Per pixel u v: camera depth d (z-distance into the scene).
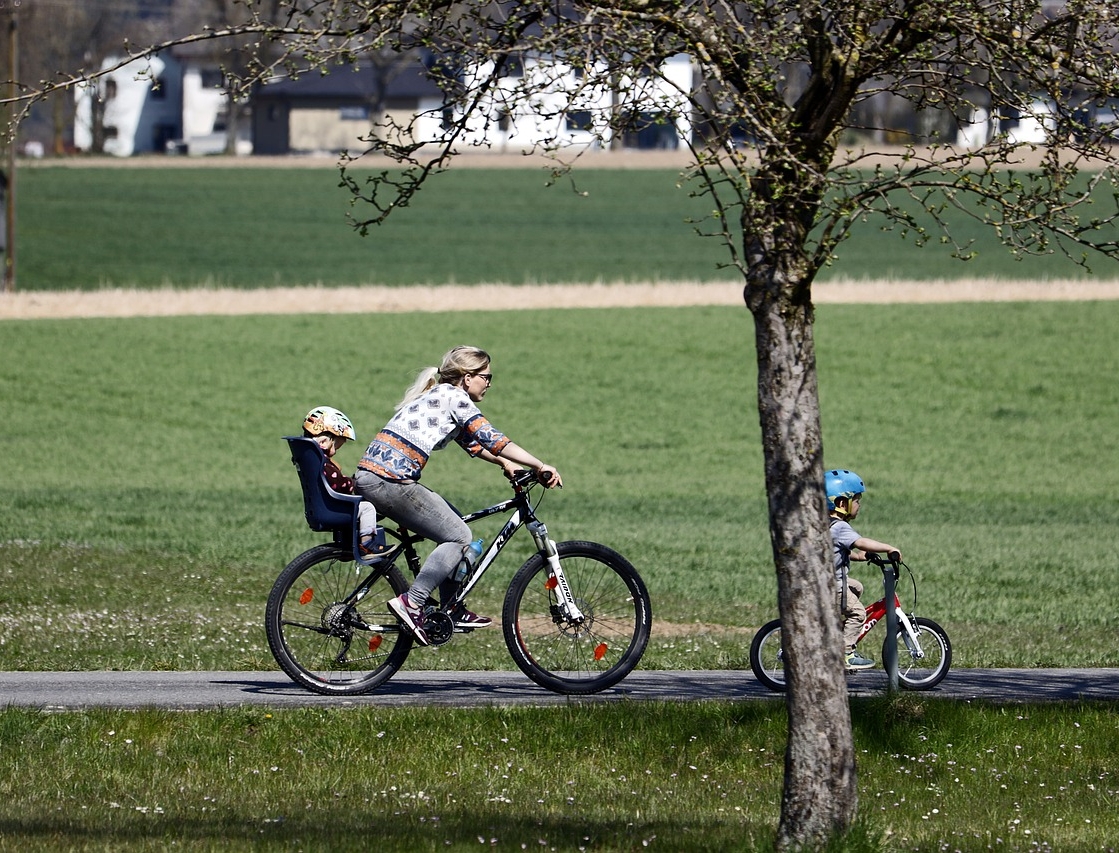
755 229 22.17
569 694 34.47
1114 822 27.14
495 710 31.34
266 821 24.72
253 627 50.75
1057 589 70.81
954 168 23.22
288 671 33.91
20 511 93.44
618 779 29.20
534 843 24.00
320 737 30.14
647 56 22.22
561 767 29.62
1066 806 28.30
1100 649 50.00
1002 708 33.34
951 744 31.72
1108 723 32.62
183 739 29.80
